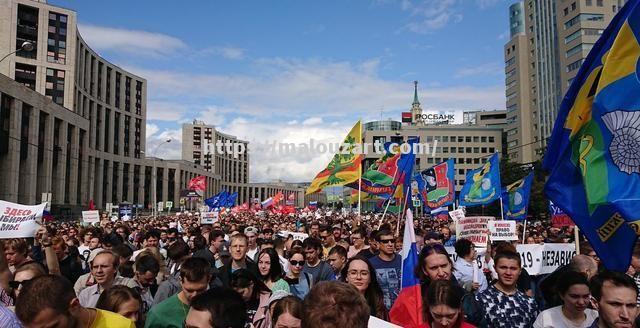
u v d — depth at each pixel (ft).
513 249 16.71
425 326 14.30
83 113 287.07
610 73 15.61
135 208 251.60
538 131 317.42
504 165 215.51
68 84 263.29
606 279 12.18
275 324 11.98
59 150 214.90
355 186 55.16
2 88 161.99
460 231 30.96
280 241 32.60
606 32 16.29
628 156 14.94
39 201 195.00
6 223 24.00
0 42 246.27
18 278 15.78
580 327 14.35
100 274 18.66
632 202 14.46
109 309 14.03
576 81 17.03
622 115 15.19
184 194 267.80
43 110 194.90
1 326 12.14
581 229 15.94
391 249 21.80
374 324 12.23
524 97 330.34
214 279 21.47
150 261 20.42
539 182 165.37
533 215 163.53
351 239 40.55
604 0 264.31
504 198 55.47
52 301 10.39
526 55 331.98
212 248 32.76
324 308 7.75
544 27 310.24
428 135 415.44
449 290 13.28
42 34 258.16
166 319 14.96
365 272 16.76
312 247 24.04
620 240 14.88
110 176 323.57
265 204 157.48
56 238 25.67
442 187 65.46
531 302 16.30
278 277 21.20
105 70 321.93
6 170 169.07
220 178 530.68
